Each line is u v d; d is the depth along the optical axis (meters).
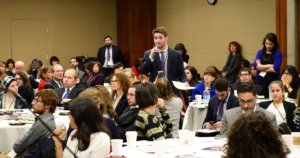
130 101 4.79
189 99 7.91
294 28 9.87
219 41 12.02
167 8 13.66
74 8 14.79
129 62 14.35
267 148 2.09
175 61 6.39
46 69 9.06
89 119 3.33
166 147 3.62
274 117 4.40
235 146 2.13
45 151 3.64
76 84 7.26
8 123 5.70
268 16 10.81
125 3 14.52
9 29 14.28
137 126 4.20
